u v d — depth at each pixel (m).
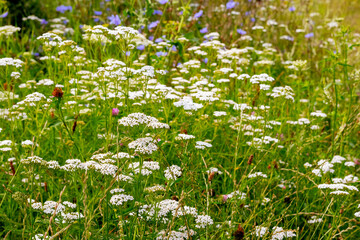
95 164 2.67
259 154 3.96
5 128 4.32
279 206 3.74
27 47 7.03
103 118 4.02
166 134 3.85
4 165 3.52
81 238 2.66
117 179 2.63
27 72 5.55
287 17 8.95
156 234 2.57
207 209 2.81
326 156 4.59
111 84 4.11
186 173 3.21
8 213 3.17
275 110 4.75
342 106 6.08
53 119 3.73
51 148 3.99
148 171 2.83
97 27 3.92
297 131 4.79
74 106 4.11
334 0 9.60
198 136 4.08
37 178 3.30
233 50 5.38
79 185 3.51
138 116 2.86
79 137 4.04
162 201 2.72
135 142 2.74
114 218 2.67
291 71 6.92
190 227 2.79
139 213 2.67
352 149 5.22
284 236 2.92
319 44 7.96
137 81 4.32
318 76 7.12
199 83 4.62
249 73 5.88
